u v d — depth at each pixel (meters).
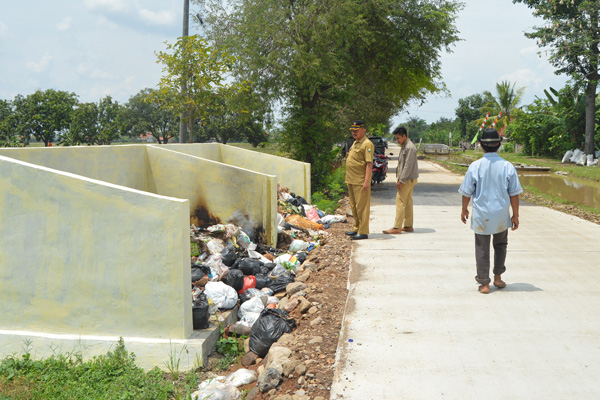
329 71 17.02
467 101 83.88
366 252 7.67
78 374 4.45
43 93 75.25
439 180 22.55
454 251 7.67
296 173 12.78
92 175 7.50
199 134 91.81
